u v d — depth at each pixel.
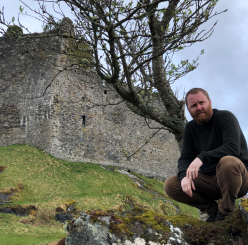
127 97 6.07
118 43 6.27
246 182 2.82
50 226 10.51
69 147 19.03
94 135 20.31
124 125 21.86
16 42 20.88
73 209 12.27
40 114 19.09
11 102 20.14
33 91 19.69
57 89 19.23
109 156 20.64
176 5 5.79
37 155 17.59
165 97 6.27
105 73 6.22
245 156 2.90
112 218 2.72
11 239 7.55
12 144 19.44
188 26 5.42
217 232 2.74
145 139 22.55
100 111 20.95
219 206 2.93
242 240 2.59
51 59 19.56
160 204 15.53
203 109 3.04
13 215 10.55
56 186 14.73
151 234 2.68
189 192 2.73
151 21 5.51
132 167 21.42
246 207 2.65
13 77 20.47
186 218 2.98
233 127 2.88
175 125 6.14
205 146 3.11
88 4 5.61
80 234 2.62
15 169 15.10
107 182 17.08
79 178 16.62
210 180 2.98
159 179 22.44
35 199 12.91
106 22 5.37
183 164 3.19
